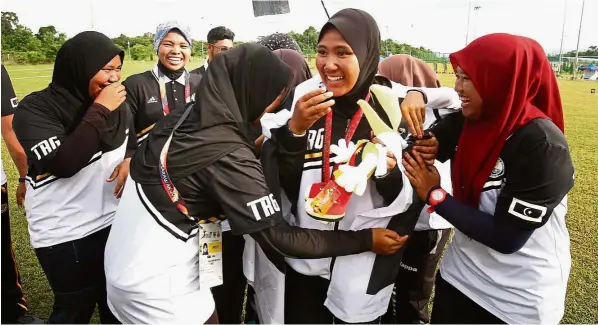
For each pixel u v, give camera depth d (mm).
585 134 9648
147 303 1704
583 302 3293
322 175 1870
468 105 1727
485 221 1692
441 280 2082
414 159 1892
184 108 1908
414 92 1983
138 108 3213
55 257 2334
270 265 2039
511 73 1604
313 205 1723
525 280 1764
